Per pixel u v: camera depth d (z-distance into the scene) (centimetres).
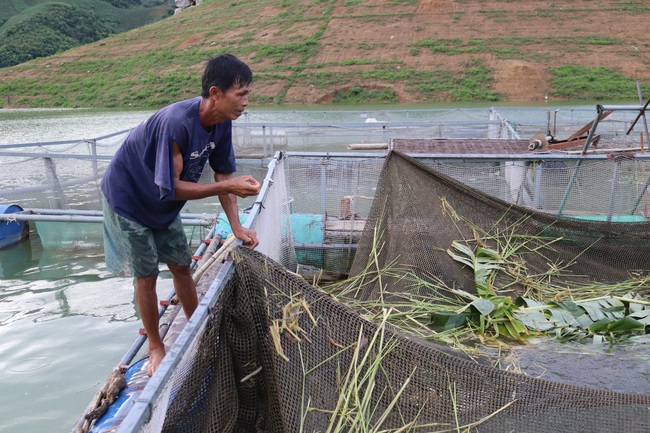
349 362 269
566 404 247
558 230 540
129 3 11981
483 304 448
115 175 318
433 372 259
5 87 4147
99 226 855
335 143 1279
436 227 523
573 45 3416
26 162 891
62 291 689
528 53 3381
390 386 260
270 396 278
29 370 504
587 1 3869
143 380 362
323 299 279
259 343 281
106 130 2106
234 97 289
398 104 2947
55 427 420
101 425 324
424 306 469
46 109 3581
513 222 541
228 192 298
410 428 249
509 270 514
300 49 3675
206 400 258
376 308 473
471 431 247
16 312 629
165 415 227
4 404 450
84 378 489
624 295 498
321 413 259
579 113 1719
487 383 254
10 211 845
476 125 1245
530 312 462
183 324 414
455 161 614
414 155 610
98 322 602
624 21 3619
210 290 260
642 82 3050
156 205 321
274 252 464
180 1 6344
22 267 773
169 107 299
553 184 624
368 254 519
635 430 240
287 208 557
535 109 1509
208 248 588
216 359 268
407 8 4012
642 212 628
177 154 296
